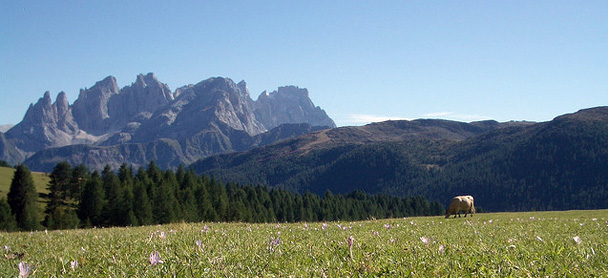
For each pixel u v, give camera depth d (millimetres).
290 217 131500
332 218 134625
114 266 6734
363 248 8070
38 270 6602
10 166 196250
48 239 13500
